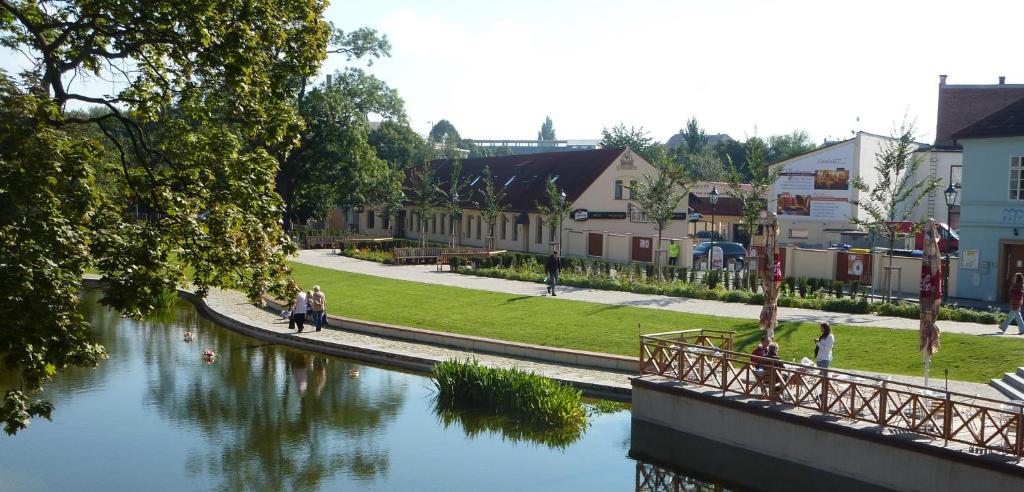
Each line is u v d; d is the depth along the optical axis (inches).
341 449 721.0
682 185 1784.0
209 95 654.5
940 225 1681.8
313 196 2544.3
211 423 792.9
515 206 2351.1
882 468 582.9
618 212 2245.3
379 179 2507.4
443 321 1194.6
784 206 2319.1
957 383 797.9
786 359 903.1
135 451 712.4
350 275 1753.2
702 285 1425.9
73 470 665.0
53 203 484.1
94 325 1301.7
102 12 584.1
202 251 603.5
